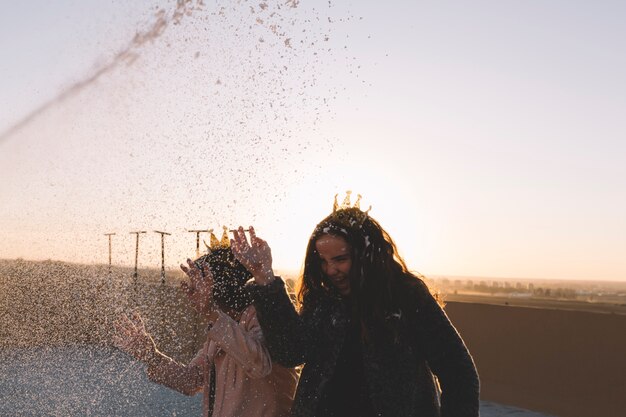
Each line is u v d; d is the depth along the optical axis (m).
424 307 2.32
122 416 5.58
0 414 5.51
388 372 2.27
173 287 6.27
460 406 2.25
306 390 2.32
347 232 2.34
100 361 6.93
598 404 5.62
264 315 2.28
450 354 2.29
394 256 2.42
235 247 2.31
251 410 2.51
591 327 5.74
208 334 2.45
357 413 2.28
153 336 6.48
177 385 2.79
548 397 6.05
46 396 5.96
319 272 2.45
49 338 7.45
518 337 6.37
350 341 2.35
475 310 6.81
